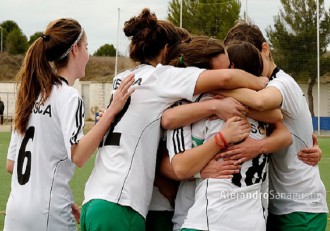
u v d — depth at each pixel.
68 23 3.90
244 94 3.35
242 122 3.36
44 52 3.83
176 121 3.39
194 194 3.51
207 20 39.59
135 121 3.49
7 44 60.84
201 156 3.30
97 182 3.50
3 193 9.32
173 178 3.51
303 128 3.72
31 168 3.79
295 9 34.16
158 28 3.65
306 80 34.16
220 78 3.34
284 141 3.48
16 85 3.92
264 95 3.36
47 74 3.81
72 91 3.77
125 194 3.41
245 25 3.91
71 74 3.92
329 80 34.25
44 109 3.79
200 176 3.37
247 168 3.35
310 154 3.76
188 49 3.54
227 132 3.30
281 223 3.84
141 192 3.46
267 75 3.73
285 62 34.22
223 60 3.50
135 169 3.45
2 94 37.84
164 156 3.56
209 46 3.50
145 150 3.48
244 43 3.54
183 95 3.43
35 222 3.74
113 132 3.53
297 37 34.09
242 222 3.23
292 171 3.76
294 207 3.76
